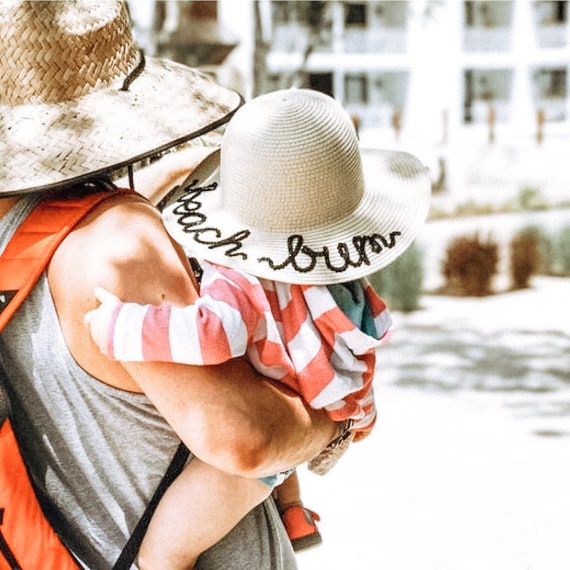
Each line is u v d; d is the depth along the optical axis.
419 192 1.91
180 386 1.64
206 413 1.64
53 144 1.77
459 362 10.11
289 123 1.75
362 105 37.38
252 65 18.28
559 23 39.06
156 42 20.98
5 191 1.71
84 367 1.69
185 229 1.77
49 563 1.73
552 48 39.03
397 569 5.06
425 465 6.70
